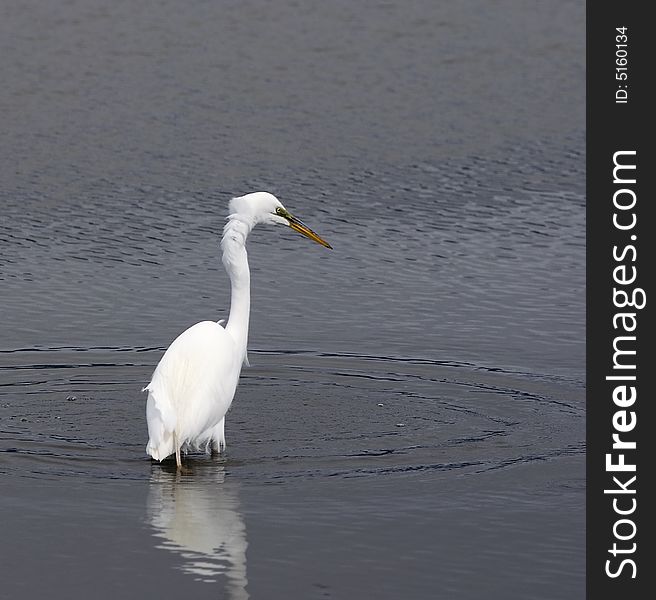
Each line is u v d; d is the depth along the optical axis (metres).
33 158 23.19
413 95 28.03
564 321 16.50
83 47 29.92
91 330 16.02
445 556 9.80
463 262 18.94
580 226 20.67
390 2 34.84
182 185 22.14
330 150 24.31
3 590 9.09
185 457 12.01
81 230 19.97
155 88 27.53
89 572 9.41
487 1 35.53
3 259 18.66
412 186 22.56
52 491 10.99
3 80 27.41
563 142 25.28
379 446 12.34
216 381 12.08
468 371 14.79
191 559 9.64
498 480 11.44
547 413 13.41
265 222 13.28
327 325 16.33
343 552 9.83
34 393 13.86
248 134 24.98
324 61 29.95
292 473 11.59
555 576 9.52
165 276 18.11
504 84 29.09
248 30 31.98
